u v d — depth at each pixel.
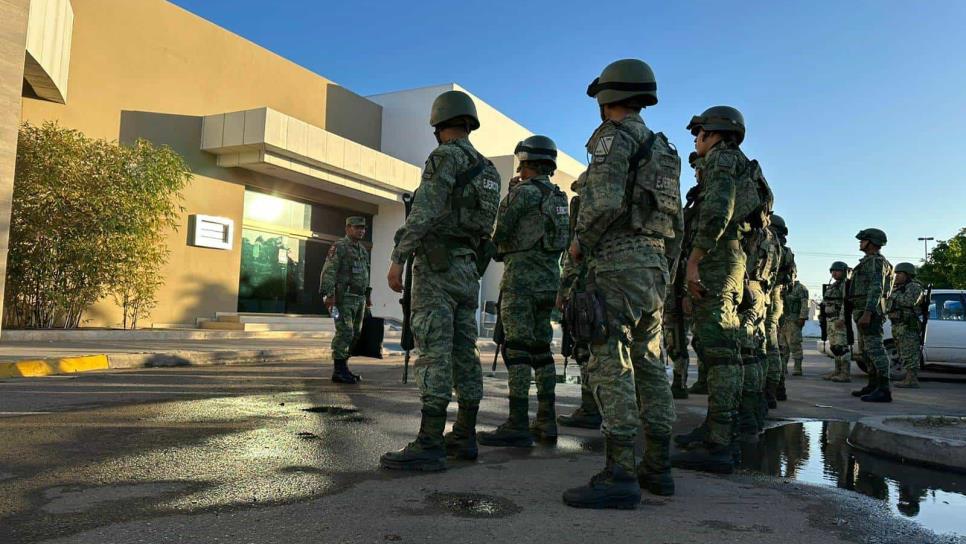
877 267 7.40
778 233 6.57
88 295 11.60
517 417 4.08
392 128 22.38
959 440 3.73
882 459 3.99
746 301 4.11
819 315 10.44
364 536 2.23
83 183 11.14
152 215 12.21
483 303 21.39
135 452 3.42
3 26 8.48
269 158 15.50
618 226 2.78
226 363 9.38
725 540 2.33
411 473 3.15
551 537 2.28
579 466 3.46
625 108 2.89
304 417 4.69
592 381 2.80
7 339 9.80
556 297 4.23
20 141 10.72
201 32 15.95
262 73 17.75
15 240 10.66
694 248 3.49
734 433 4.50
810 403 7.08
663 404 2.96
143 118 14.58
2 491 2.68
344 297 6.88
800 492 3.12
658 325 2.96
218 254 16.08
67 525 2.28
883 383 7.30
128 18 14.26
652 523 2.49
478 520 2.45
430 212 3.22
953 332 10.66
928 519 2.72
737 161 3.77
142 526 2.28
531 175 4.32
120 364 8.20
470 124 3.53
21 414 4.49
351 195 19.50
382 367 9.29
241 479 2.94
